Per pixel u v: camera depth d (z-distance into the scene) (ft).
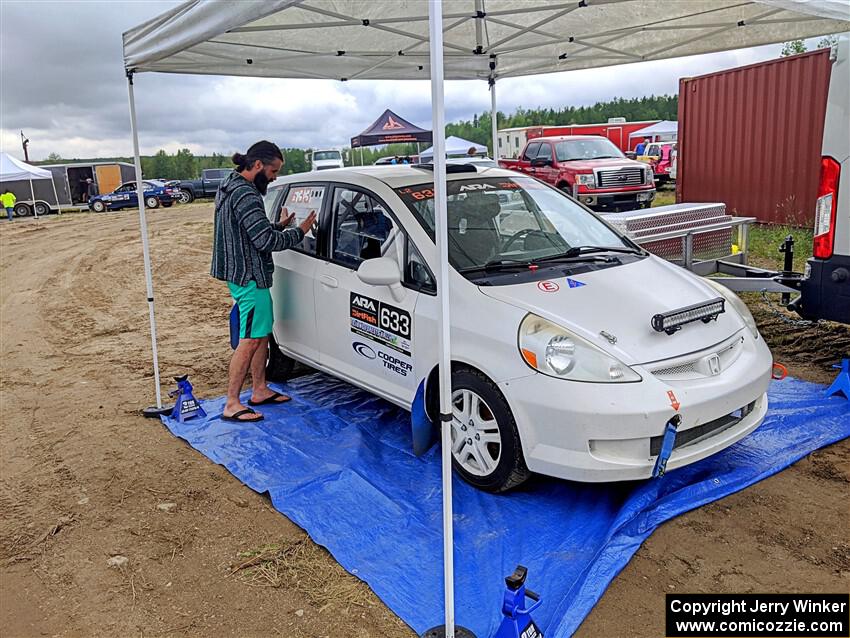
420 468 13.82
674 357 11.41
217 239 16.21
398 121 75.10
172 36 13.61
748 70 40.73
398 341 13.99
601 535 11.09
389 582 10.27
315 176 17.63
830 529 11.21
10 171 101.96
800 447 13.74
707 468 13.10
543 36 20.12
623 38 20.33
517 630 7.84
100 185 123.65
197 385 20.52
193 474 14.43
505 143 97.55
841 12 12.50
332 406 17.47
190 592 10.50
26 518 13.10
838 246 15.49
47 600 10.55
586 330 11.44
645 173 53.21
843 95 14.94
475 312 12.32
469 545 11.04
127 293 38.81
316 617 9.72
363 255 15.25
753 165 41.09
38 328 30.99
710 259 21.52
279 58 18.93
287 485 13.34
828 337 20.75
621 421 10.68
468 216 14.47
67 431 17.42
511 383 11.48
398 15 16.10
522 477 11.95
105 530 12.45
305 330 17.13
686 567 10.44
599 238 15.39
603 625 9.29
